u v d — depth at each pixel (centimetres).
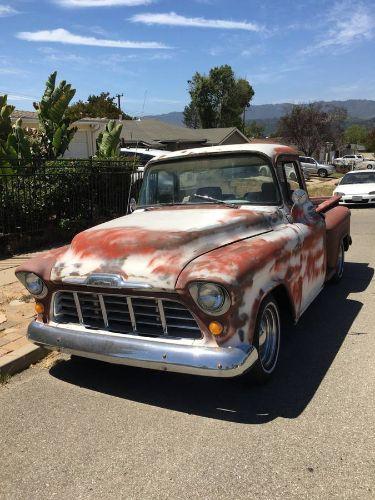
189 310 333
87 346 361
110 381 418
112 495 275
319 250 520
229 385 400
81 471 297
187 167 495
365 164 5125
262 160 466
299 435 326
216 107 5991
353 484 276
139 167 1211
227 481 282
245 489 275
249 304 342
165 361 333
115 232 383
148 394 393
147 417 357
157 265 343
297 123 4894
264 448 313
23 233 912
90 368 445
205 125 6016
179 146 3316
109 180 1098
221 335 329
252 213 434
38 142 1148
